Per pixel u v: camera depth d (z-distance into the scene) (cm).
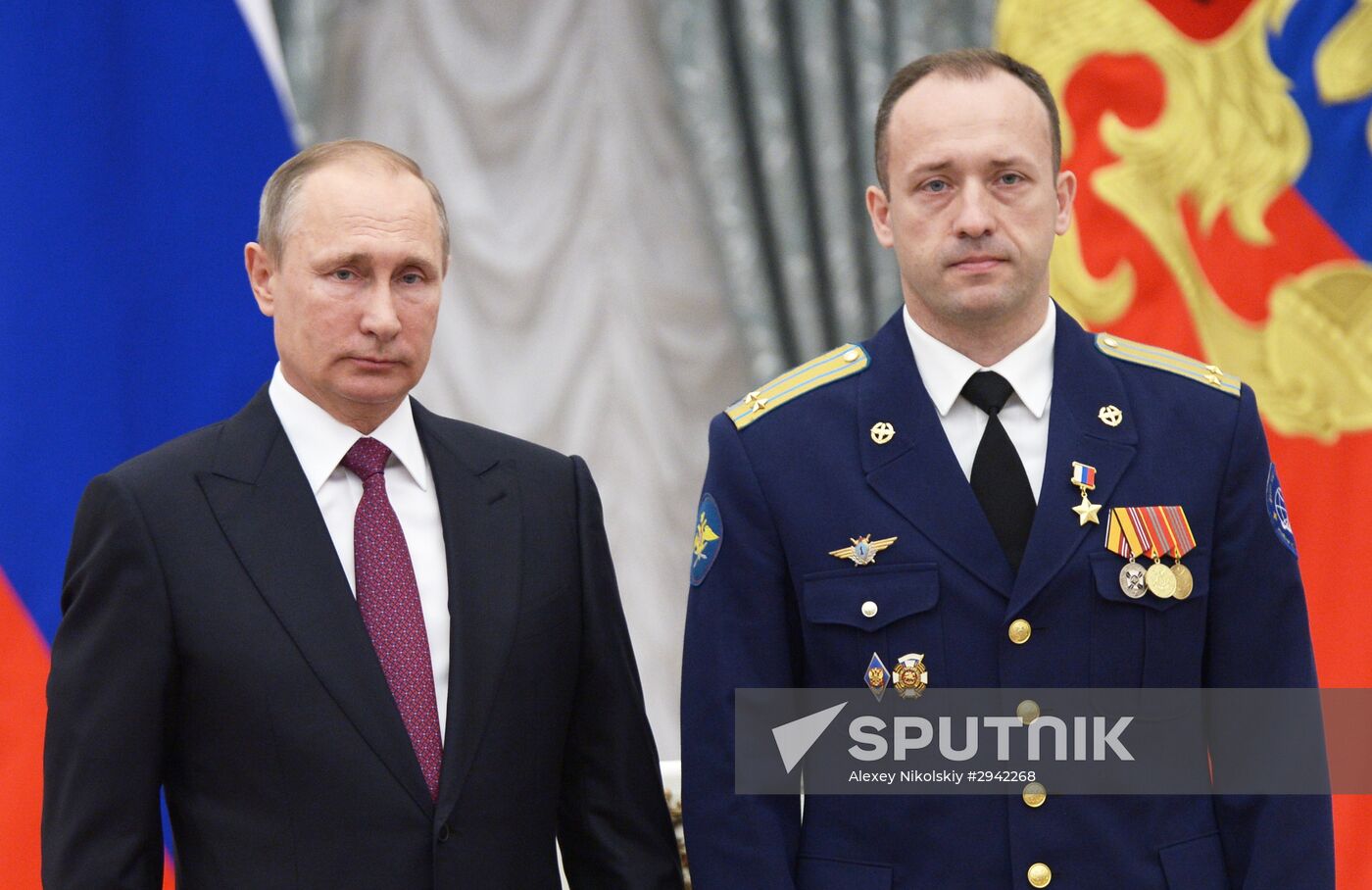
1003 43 1008
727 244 984
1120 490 582
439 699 568
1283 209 1013
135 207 927
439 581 584
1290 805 572
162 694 545
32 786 888
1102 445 587
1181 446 592
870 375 613
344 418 585
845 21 996
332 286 561
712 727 587
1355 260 1012
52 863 533
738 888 571
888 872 564
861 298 988
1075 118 1013
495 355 1018
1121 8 1012
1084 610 570
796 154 988
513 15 1023
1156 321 1008
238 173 941
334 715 544
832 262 982
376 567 571
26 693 891
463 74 1015
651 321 1025
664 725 1019
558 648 599
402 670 562
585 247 1023
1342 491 1009
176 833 555
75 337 912
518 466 623
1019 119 570
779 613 595
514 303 1018
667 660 1021
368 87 1009
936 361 598
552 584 602
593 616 615
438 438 612
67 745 540
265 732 541
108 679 542
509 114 1020
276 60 956
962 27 1013
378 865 538
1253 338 1012
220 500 566
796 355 988
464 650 570
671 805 721
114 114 929
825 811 579
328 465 582
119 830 533
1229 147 1012
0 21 916
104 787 534
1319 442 1012
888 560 579
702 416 1030
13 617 891
